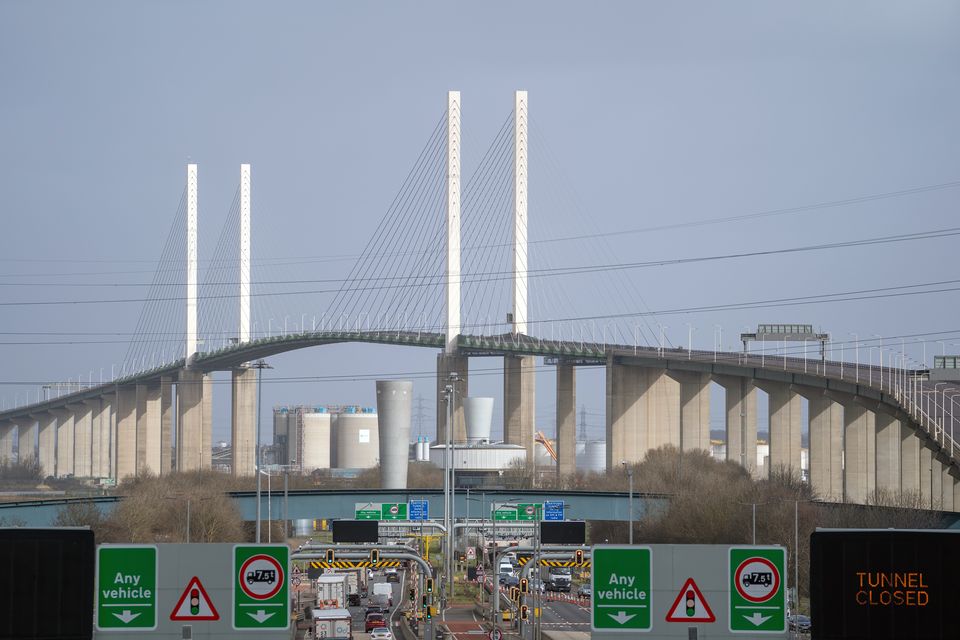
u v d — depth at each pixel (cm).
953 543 12106
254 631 13500
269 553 13575
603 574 13225
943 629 12062
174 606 13450
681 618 13150
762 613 13112
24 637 12462
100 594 13362
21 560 12512
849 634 12150
